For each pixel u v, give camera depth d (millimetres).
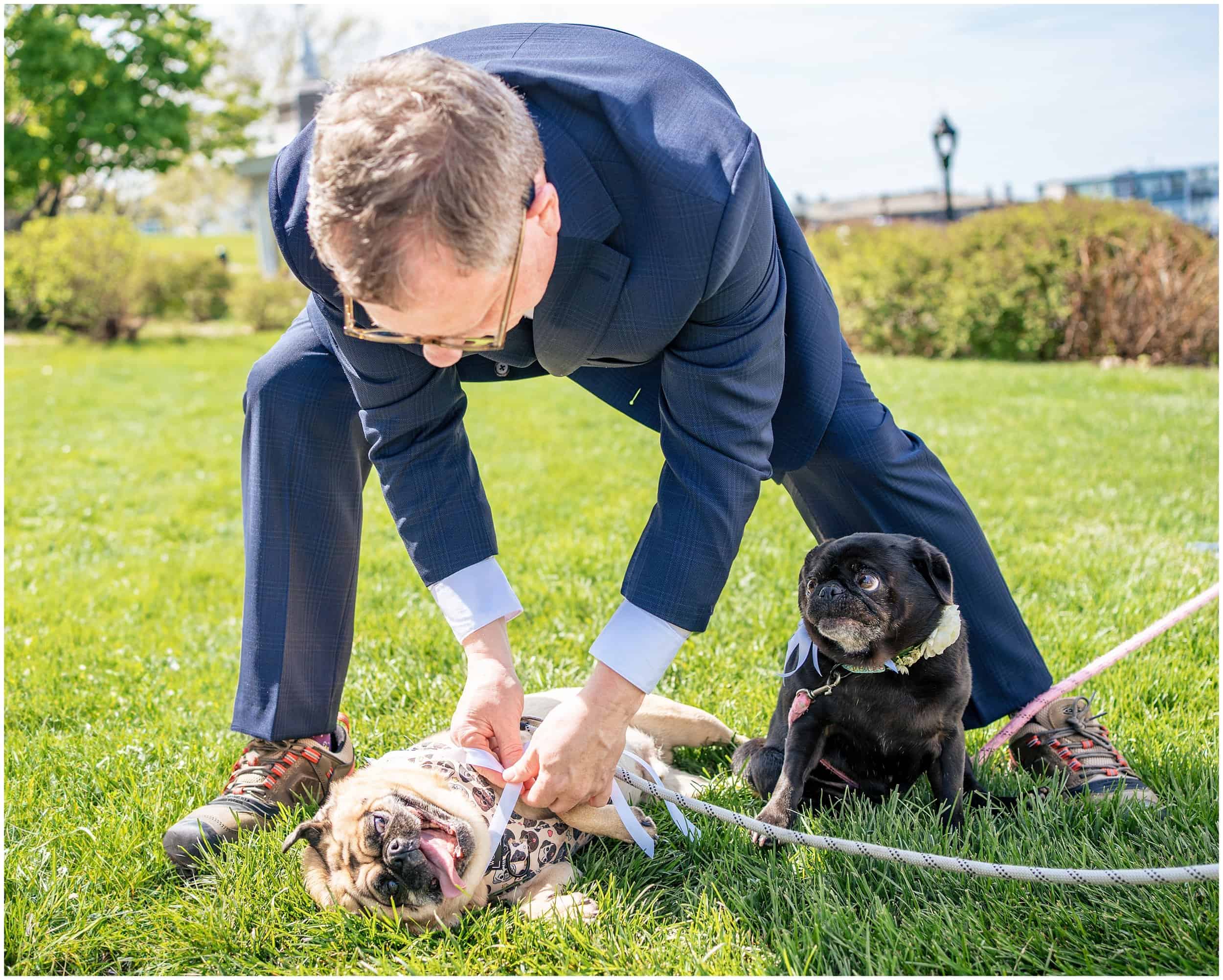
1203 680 3771
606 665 2359
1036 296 16875
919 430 10133
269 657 2990
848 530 3189
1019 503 6961
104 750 3559
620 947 2352
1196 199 23938
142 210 47500
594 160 2078
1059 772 2992
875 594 2672
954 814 2781
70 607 5598
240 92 33188
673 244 2068
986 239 17625
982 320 17297
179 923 2529
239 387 15445
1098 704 3580
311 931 2525
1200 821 2686
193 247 45000
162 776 3277
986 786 3084
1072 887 2396
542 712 3256
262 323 24375
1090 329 16750
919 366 16109
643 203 2076
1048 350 17219
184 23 26953
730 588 5129
